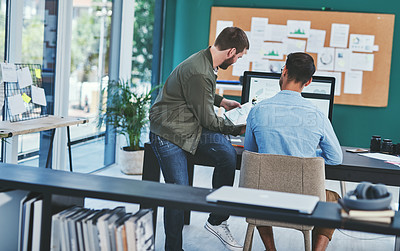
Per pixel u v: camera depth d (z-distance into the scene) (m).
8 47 4.15
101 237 1.92
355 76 6.70
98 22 5.54
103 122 5.71
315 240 2.69
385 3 6.61
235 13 6.87
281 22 6.79
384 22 6.61
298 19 6.75
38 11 4.46
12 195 2.08
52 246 1.98
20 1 4.16
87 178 2.15
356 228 1.76
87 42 5.35
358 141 6.80
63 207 2.08
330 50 6.73
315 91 3.60
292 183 2.47
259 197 1.91
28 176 2.11
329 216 1.80
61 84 4.89
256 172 2.50
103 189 1.98
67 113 5.01
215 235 3.43
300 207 1.81
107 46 5.80
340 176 2.96
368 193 1.84
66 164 5.10
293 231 3.99
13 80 3.79
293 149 2.61
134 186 2.07
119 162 6.23
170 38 7.10
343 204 1.83
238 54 2.89
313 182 2.45
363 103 6.71
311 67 2.66
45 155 4.79
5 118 4.11
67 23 4.89
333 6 6.71
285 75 2.72
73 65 5.12
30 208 2.01
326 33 6.72
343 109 6.80
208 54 2.87
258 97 3.69
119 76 6.18
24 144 4.46
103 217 1.96
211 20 6.93
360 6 6.66
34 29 4.43
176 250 2.86
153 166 3.30
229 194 1.93
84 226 1.94
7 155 4.18
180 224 2.85
